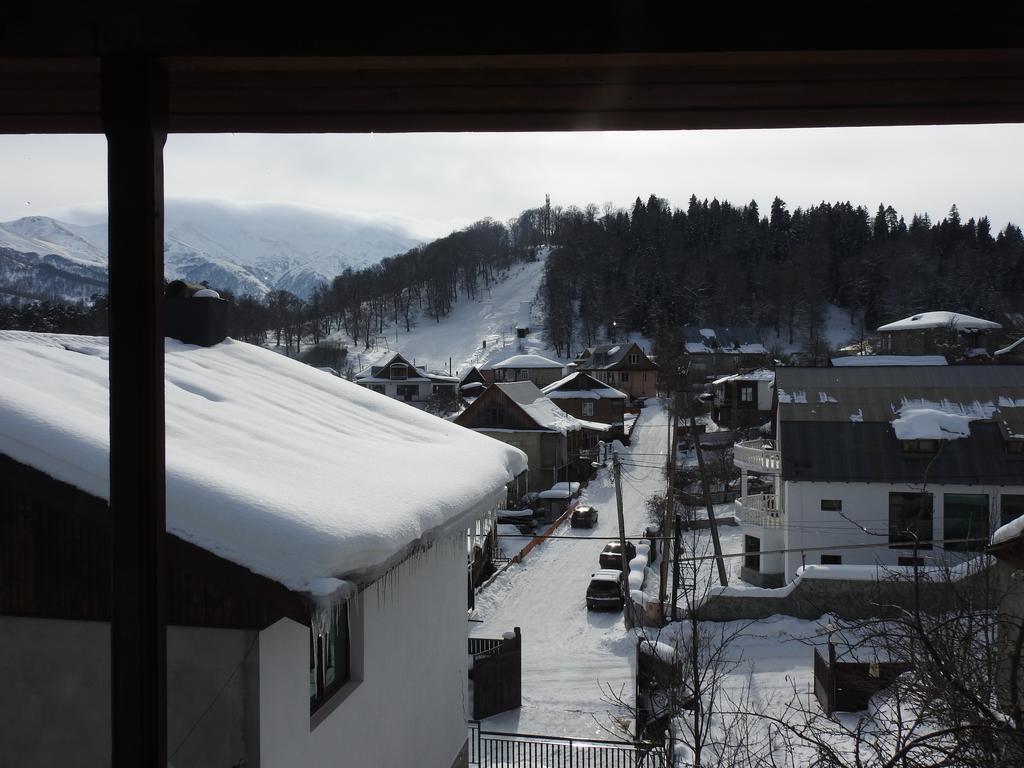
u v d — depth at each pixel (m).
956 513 27.03
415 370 85.06
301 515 4.80
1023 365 30.36
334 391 10.55
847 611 23.50
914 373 30.69
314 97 2.28
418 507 6.24
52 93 2.28
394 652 7.82
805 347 107.12
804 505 28.00
